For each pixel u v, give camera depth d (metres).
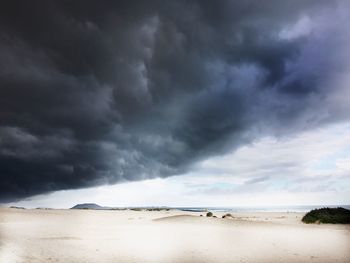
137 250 11.84
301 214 36.19
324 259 10.32
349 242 13.55
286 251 11.62
